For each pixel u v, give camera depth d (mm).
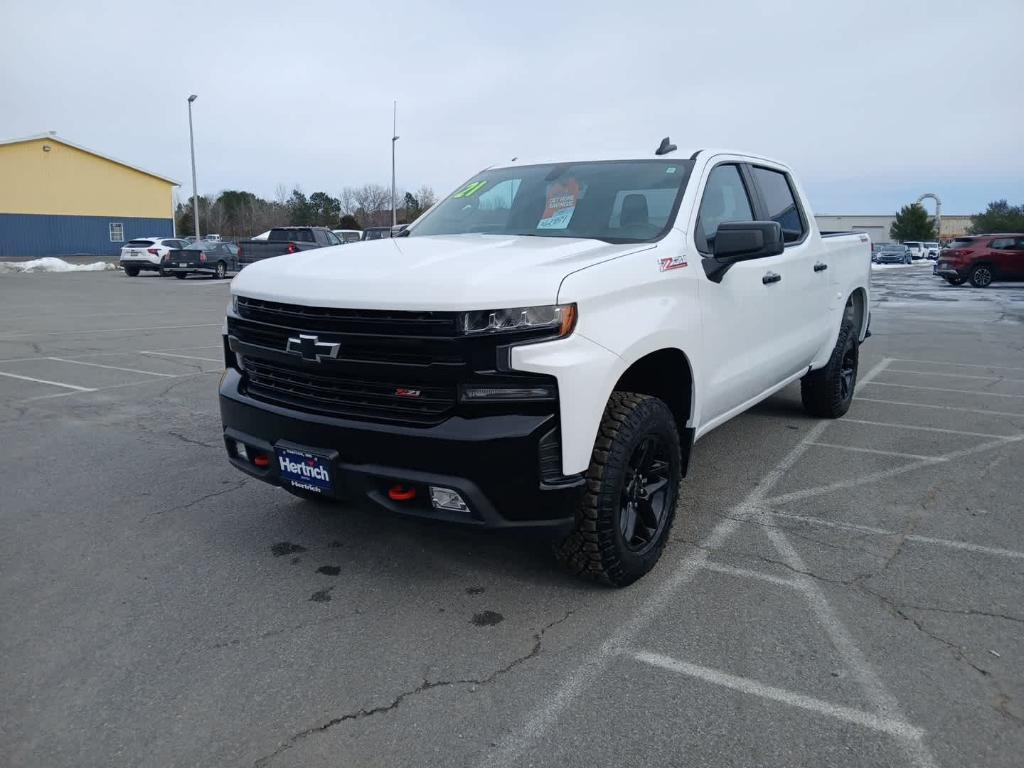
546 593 3467
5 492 4777
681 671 2852
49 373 8812
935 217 89562
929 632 3121
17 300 18984
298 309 3262
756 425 6539
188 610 3314
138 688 2748
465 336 2879
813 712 2604
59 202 44219
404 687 2756
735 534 4148
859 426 6523
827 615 3264
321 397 3285
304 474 3316
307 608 3332
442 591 3490
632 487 3461
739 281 4254
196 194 39438
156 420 6598
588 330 3029
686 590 3494
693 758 2385
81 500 4648
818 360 6055
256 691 2730
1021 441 6051
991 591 3479
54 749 2428
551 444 2980
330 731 2516
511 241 3775
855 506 4586
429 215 4832
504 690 2736
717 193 4402
